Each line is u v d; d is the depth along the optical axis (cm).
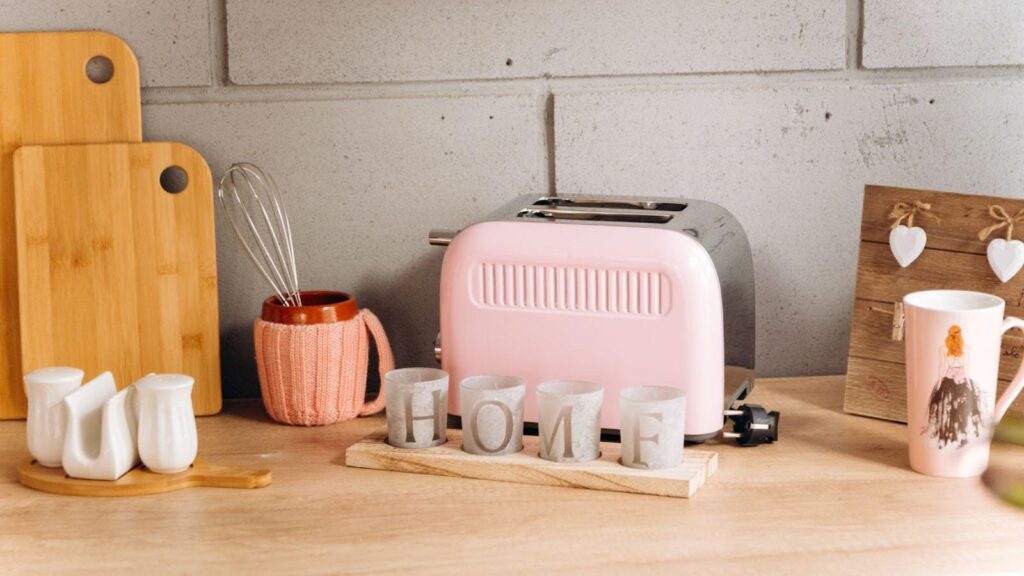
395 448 106
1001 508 94
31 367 121
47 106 122
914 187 132
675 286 103
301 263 130
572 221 108
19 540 91
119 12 124
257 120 127
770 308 133
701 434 106
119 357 122
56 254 121
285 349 116
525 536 90
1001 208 109
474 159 129
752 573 83
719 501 96
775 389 128
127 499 99
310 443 113
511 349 108
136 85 123
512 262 107
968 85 130
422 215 129
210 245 122
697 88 129
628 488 98
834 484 99
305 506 97
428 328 131
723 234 113
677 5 127
